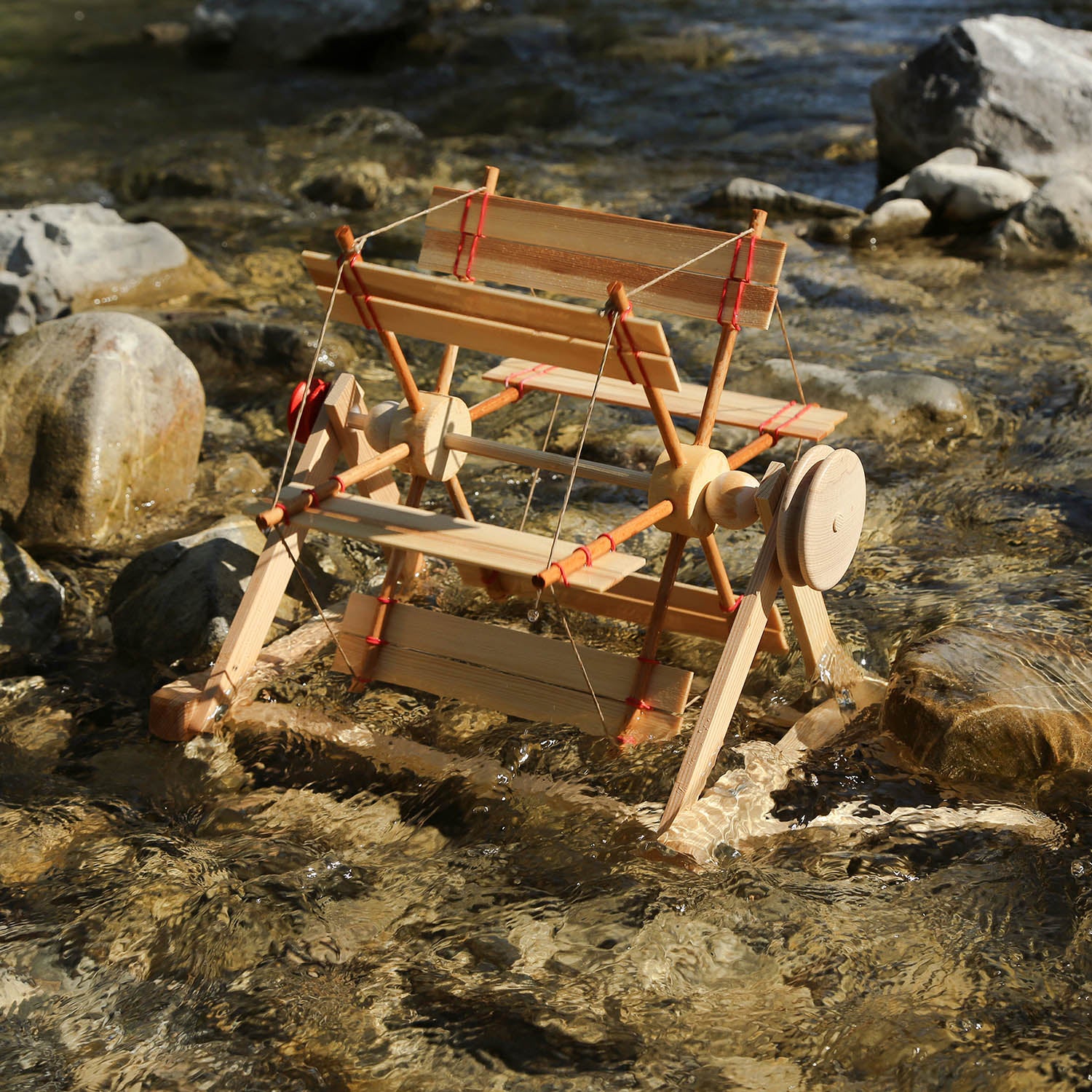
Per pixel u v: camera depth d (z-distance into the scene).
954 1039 1.52
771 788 1.65
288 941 1.57
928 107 3.00
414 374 2.15
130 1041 1.53
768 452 2.02
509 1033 1.53
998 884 1.60
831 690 1.71
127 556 1.88
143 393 1.92
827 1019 1.53
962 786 1.66
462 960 1.56
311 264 1.66
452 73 4.50
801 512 1.62
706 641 1.79
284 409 2.09
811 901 1.59
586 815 1.64
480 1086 1.51
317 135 3.60
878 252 2.69
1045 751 1.66
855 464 1.64
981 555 1.86
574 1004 1.54
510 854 1.62
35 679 1.75
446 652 1.71
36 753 1.69
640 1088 1.51
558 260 1.68
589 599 1.75
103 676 1.76
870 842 1.62
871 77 4.20
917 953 1.56
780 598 1.81
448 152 3.44
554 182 3.19
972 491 1.94
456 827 1.64
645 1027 1.53
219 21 4.74
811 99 3.98
